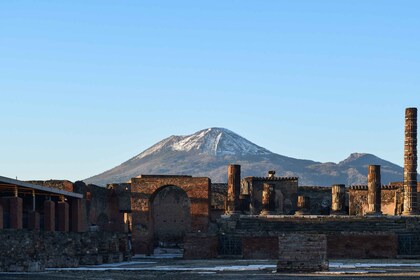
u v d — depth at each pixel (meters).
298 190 116.31
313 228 81.50
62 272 54.59
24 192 74.62
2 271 54.81
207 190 90.25
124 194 109.31
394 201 112.25
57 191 76.69
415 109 92.50
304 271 53.19
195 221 90.19
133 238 89.56
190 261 71.94
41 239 59.38
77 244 64.44
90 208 99.38
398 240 76.12
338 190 98.94
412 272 52.31
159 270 56.59
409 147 92.50
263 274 51.84
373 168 94.00
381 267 58.16
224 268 57.94
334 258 75.38
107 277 49.56
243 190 115.00
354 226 81.62
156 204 109.06
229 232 79.69
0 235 55.16
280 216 83.19
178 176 90.75
